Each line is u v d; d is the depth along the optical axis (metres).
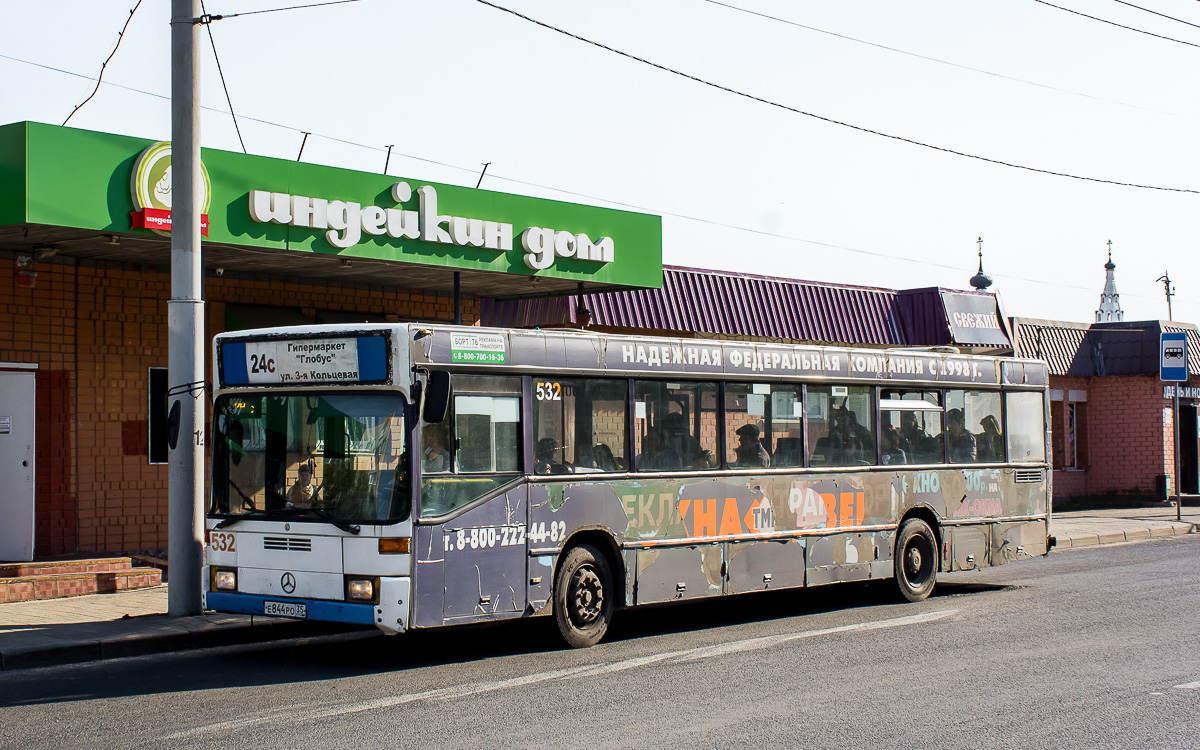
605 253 18.47
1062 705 8.55
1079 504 31.22
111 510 15.74
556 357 11.23
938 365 15.35
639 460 11.94
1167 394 32.09
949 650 10.94
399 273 17.70
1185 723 8.01
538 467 11.01
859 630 12.25
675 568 12.13
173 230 12.25
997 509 16.02
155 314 16.30
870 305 27.84
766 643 11.43
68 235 13.79
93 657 10.60
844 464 14.03
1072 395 32.47
